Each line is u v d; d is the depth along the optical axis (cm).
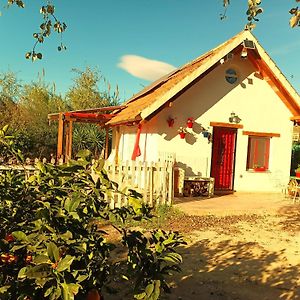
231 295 482
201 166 1359
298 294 493
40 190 261
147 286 240
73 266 242
